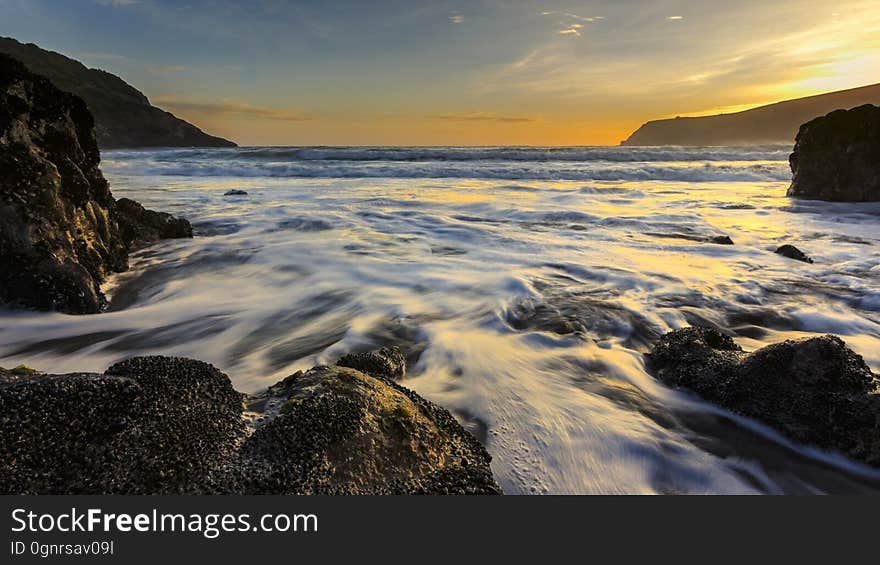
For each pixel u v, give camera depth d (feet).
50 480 6.65
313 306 20.86
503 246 31.50
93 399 7.44
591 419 12.06
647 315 19.30
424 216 42.47
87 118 24.16
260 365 15.42
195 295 22.33
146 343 17.17
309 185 64.44
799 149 55.21
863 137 50.62
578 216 41.78
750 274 24.72
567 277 24.56
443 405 12.55
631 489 9.84
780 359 12.30
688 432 11.78
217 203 49.01
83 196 21.68
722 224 38.75
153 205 47.37
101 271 22.52
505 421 11.82
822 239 33.37
